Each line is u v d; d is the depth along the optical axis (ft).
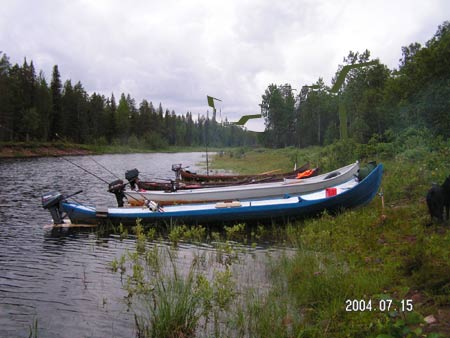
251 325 16.38
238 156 164.96
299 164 94.27
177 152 316.81
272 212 35.65
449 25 85.66
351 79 113.80
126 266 26.08
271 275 22.43
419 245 21.20
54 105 230.89
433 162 41.09
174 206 40.45
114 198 55.83
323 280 18.94
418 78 69.31
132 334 16.81
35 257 28.35
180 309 17.06
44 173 95.14
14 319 18.52
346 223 30.04
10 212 45.16
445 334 12.87
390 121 82.64
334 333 14.61
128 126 310.65
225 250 27.76
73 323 17.98
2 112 180.75
